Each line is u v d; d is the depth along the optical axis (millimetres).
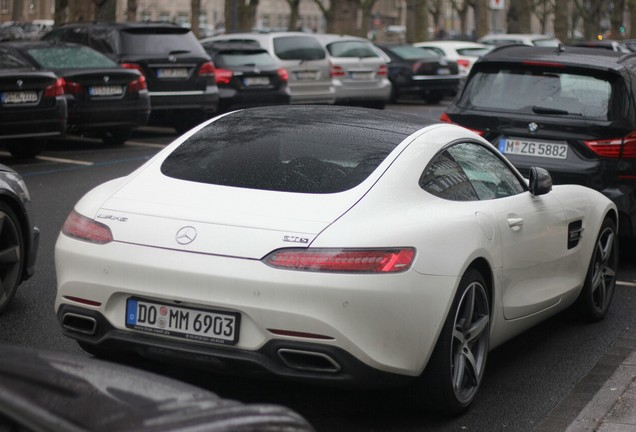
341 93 24359
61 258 5199
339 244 4734
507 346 6957
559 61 9227
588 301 7418
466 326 5367
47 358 3061
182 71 18750
